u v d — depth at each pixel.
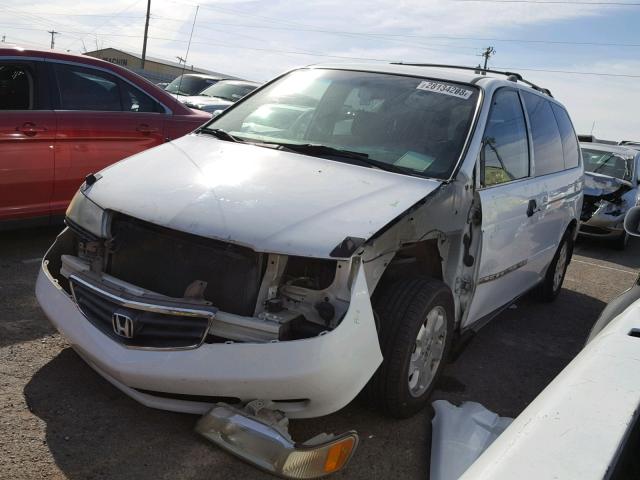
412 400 3.18
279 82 4.57
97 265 3.09
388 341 2.99
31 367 3.40
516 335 5.04
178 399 2.73
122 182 3.28
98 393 3.22
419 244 3.29
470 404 3.39
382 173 3.37
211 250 2.81
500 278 4.17
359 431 3.13
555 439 1.40
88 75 5.61
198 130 4.24
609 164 10.84
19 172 5.09
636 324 2.20
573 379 1.72
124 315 2.71
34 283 4.68
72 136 5.38
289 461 2.44
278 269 2.73
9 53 5.14
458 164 3.52
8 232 5.98
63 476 2.56
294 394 2.56
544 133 4.98
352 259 2.68
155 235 2.95
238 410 2.59
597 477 1.25
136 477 2.61
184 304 2.66
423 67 4.44
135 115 5.88
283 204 2.91
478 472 1.35
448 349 3.46
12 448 2.69
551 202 4.86
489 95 4.05
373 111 3.95
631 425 1.48
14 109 5.12
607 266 8.60
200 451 2.83
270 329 2.60
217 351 2.57
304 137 3.89
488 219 3.68
